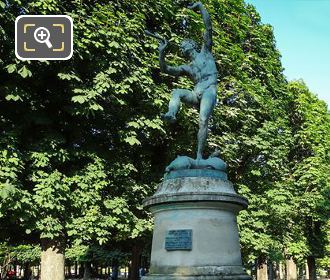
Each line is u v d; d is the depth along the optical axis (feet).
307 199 86.79
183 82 55.26
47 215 44.75
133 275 63.82
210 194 26.94
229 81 64.18
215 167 28.99
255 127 68.54
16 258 128.47
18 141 44.91
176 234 26.91
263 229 70.08
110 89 46.91
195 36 61.41
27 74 40.81
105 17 48.70
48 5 43.70
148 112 52.24
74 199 46.50
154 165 60.44
